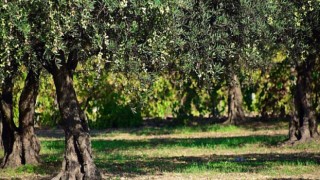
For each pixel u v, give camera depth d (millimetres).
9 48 12117
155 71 14250
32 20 12156
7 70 13531
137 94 14438
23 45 12375
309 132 24641
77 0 11844
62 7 12000
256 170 18156
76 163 15914
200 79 16047
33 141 19906
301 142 24438
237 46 15297
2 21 11703
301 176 17016
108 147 25625
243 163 19828
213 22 14891
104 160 21453
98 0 12703
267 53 16922
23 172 18812
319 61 31891
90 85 33469
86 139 16047
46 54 12945
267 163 19688
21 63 13289
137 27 12977
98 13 12508
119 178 16969
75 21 12156
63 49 12648
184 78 16812
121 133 32344
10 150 19750
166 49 14031
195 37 14320
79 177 15844
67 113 15969
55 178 16000
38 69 16047
